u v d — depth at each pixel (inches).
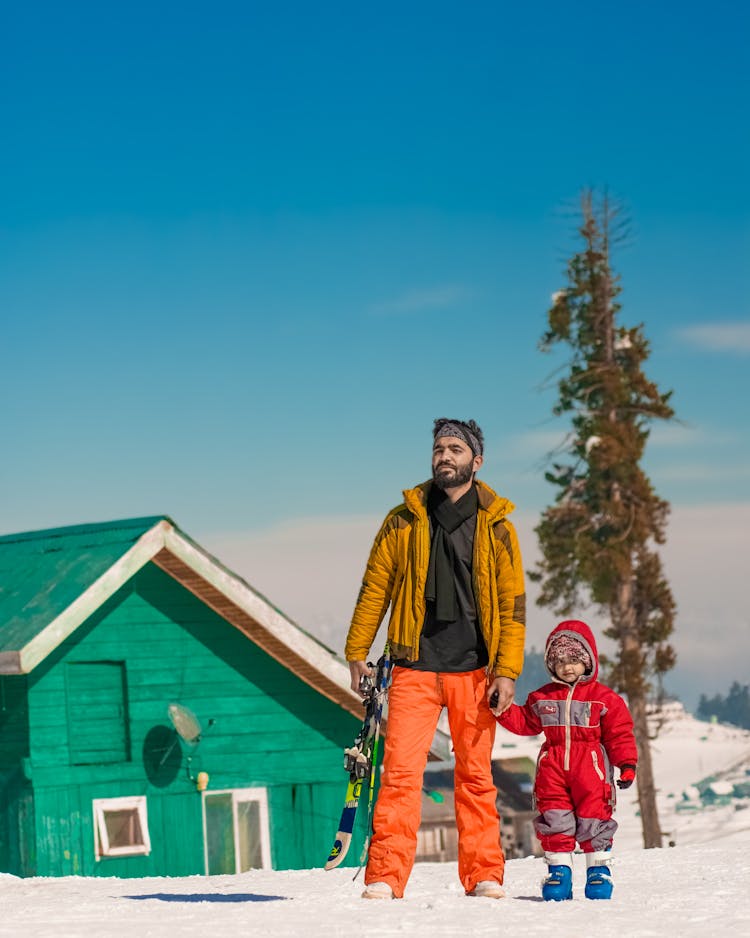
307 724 856.9
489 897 297.9
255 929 239.8
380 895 293.3
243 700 840.9
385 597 304.0
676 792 7391.7
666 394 1974.7
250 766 836.6
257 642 843.4
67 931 242.1
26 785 771.4
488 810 301.9
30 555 845.2
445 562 296.2
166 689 818.2
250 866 828.0
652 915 261.6
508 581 296.7
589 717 306.5
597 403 1988.2
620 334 2003.0
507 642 295.4
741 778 7003.0
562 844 304.8
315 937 228.4
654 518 1911.9
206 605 836.6
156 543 789.9
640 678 1835.6
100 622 803.4
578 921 248.7
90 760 791.1
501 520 298.0
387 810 297.6
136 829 797.9
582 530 1923.0
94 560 790.5
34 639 733.3
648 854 444.8
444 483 294.8
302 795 848.3
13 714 784.3
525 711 311.7
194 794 816.3
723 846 461.4
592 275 2015.3
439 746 797.2
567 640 306.7
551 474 1985.7
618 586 1904.5
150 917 268.8
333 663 831.1
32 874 760.3
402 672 300.4
